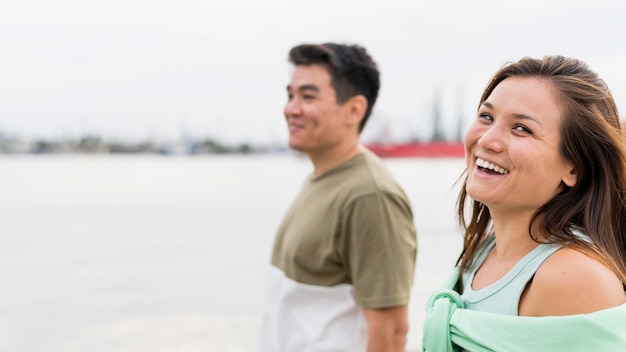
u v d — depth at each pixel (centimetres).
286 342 248
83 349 495
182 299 650
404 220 240
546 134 140
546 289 136
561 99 141
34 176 2834
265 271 791
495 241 162
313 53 252
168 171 3356
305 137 253
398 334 234
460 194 172
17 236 1059
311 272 244
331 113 250
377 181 237
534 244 147
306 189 261
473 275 161
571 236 140
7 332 545
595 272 133
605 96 143
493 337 136
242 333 543
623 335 127
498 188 143
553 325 130
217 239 1034
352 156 250
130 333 544
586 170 143
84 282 729
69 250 930
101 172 3241
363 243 231
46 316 586
